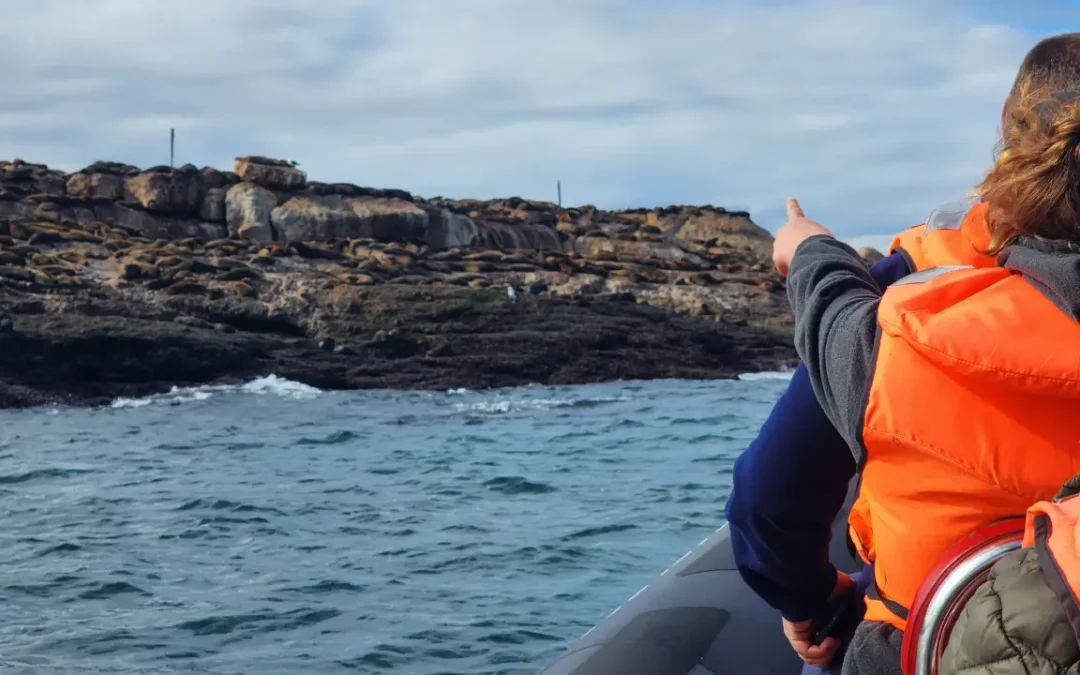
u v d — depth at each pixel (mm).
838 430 1140
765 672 1990
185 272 27250
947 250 1225
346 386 24016
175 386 22953
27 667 5016
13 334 21844
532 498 9266
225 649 5254
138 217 38875
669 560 6812
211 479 10945
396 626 5516
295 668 4926
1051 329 959
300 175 41938
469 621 5578
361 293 27328
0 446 14133
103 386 22000
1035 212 1029
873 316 1102
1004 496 981
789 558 1391
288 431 15523
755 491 1331
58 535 8156
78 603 6160
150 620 5770
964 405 985
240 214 40156
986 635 868
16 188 37625
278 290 27406
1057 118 1038
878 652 1172
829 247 1265
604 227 49188
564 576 6465
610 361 26547
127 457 12852
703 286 35281
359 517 8625
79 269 27141
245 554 7371
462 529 7961
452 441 13859
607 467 10977
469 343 26188
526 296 28641
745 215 53812
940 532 1020
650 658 2049
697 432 14023
